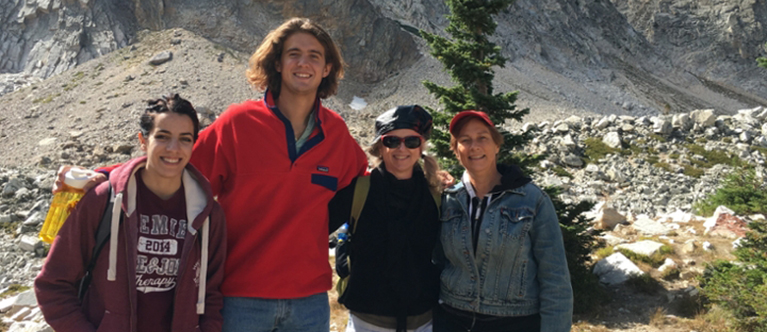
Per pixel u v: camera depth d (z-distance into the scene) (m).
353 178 3.64
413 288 3.39
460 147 3.45
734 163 27.03
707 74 149.12
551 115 85.06
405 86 88.38
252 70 3.49
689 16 166.38
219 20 90.38
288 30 3.37
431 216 3.55
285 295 3.16
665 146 29.81
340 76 3.71
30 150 48.41
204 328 2.96
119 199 2.66
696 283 10.00
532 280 3.31
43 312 2.66
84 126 54.84
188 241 2.84
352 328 3.63
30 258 17.66
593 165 27.83
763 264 7.61
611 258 11.15
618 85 121.88
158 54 77.75
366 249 3.46
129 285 2.68
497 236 3.24
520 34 122.31
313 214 3.27
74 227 2.68
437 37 9.91
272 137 3.20
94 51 82.44
